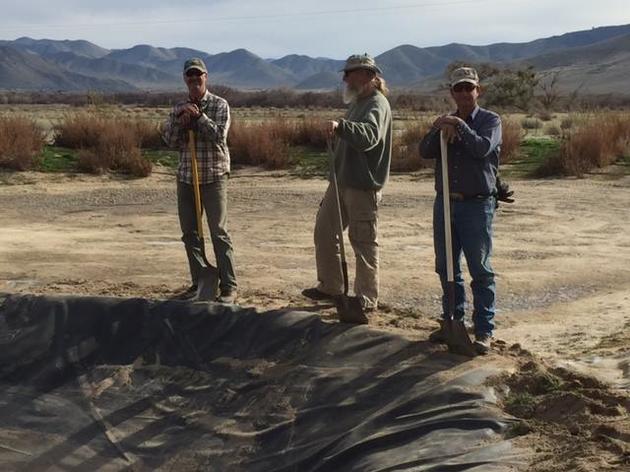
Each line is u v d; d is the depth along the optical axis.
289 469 4.71
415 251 9.62
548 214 12.09
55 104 106.88
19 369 6.11
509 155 17.59
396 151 17.33
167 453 5.27
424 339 5.34
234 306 5.97
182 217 6.49
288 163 17.17
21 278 7.94
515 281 8.34
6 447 5.62
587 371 5.28
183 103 6.23
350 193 5.83
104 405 5.73
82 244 9.83
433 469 3.99
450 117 4.92
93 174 15.59
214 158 6.32
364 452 4.41
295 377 5.29
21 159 15.40
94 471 5.31
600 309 7.33
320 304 6.32
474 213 5.07
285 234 10.58
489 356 5.11
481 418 4.39
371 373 5.08
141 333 6.06
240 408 5.34
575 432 4.17
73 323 6.23
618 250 9.79
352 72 5.67
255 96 88.19
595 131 17.39
